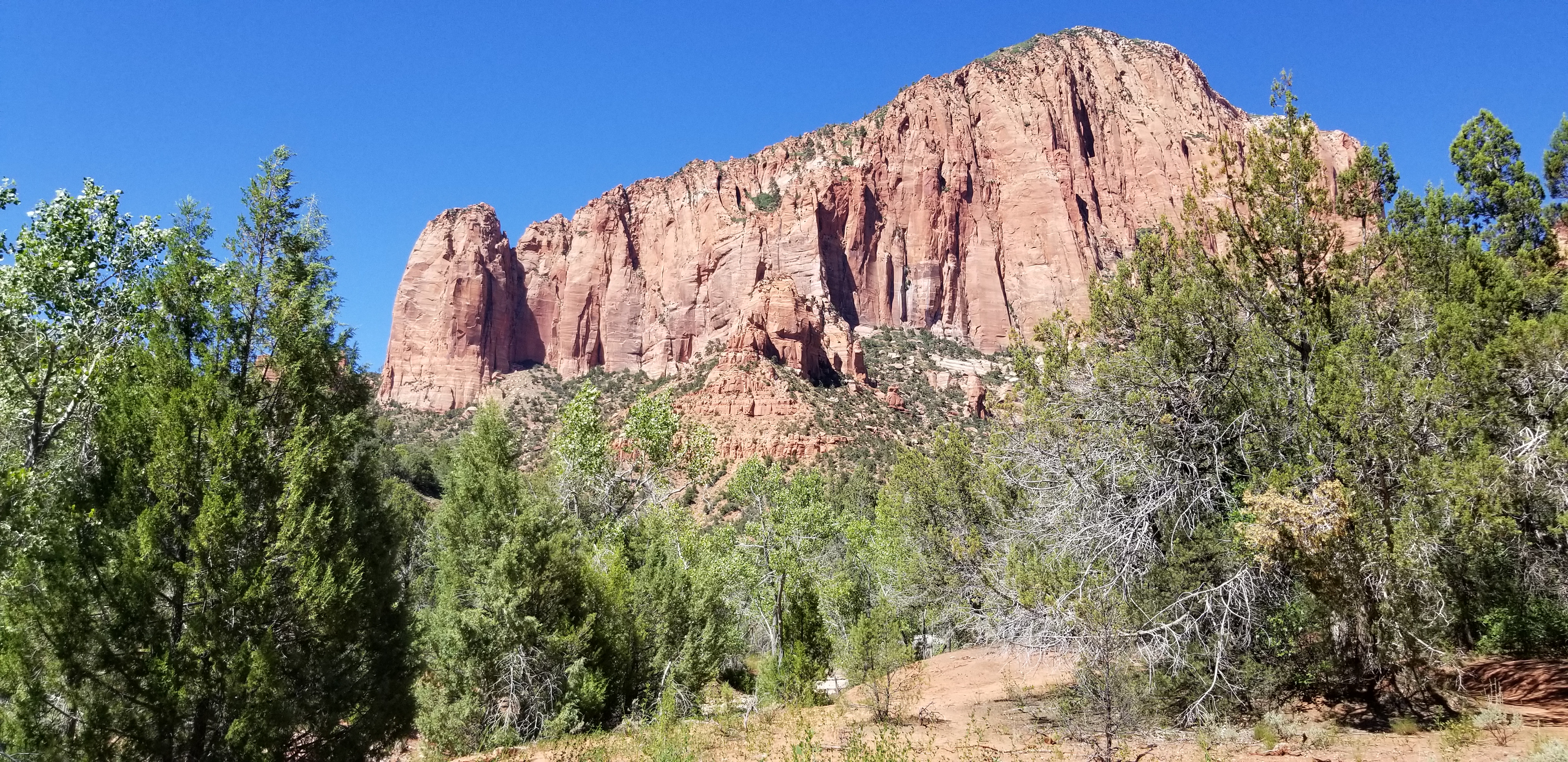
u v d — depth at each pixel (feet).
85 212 52.03
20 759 31.04
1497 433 38.34
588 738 49.62
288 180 43.93
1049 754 34.50
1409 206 50.16
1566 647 41.16
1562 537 39.55
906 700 50.39
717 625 69.77
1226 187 46.91
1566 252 54.24
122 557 33.55
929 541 70.28
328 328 43.29
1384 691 34.83
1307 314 43.14
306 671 38.27
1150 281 49.49
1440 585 34.83
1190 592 38.93
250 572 36.40
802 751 35.40
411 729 46.03
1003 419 54.29
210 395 37.32
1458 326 39.24
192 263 40.34
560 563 59.11
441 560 61.57
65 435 49.21
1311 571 33.37
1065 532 44.47
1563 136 61.67
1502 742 28.30
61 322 50.85
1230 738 33.71
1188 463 42.52
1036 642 39.19
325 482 40.55
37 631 31.99
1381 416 35.24
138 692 32.94
